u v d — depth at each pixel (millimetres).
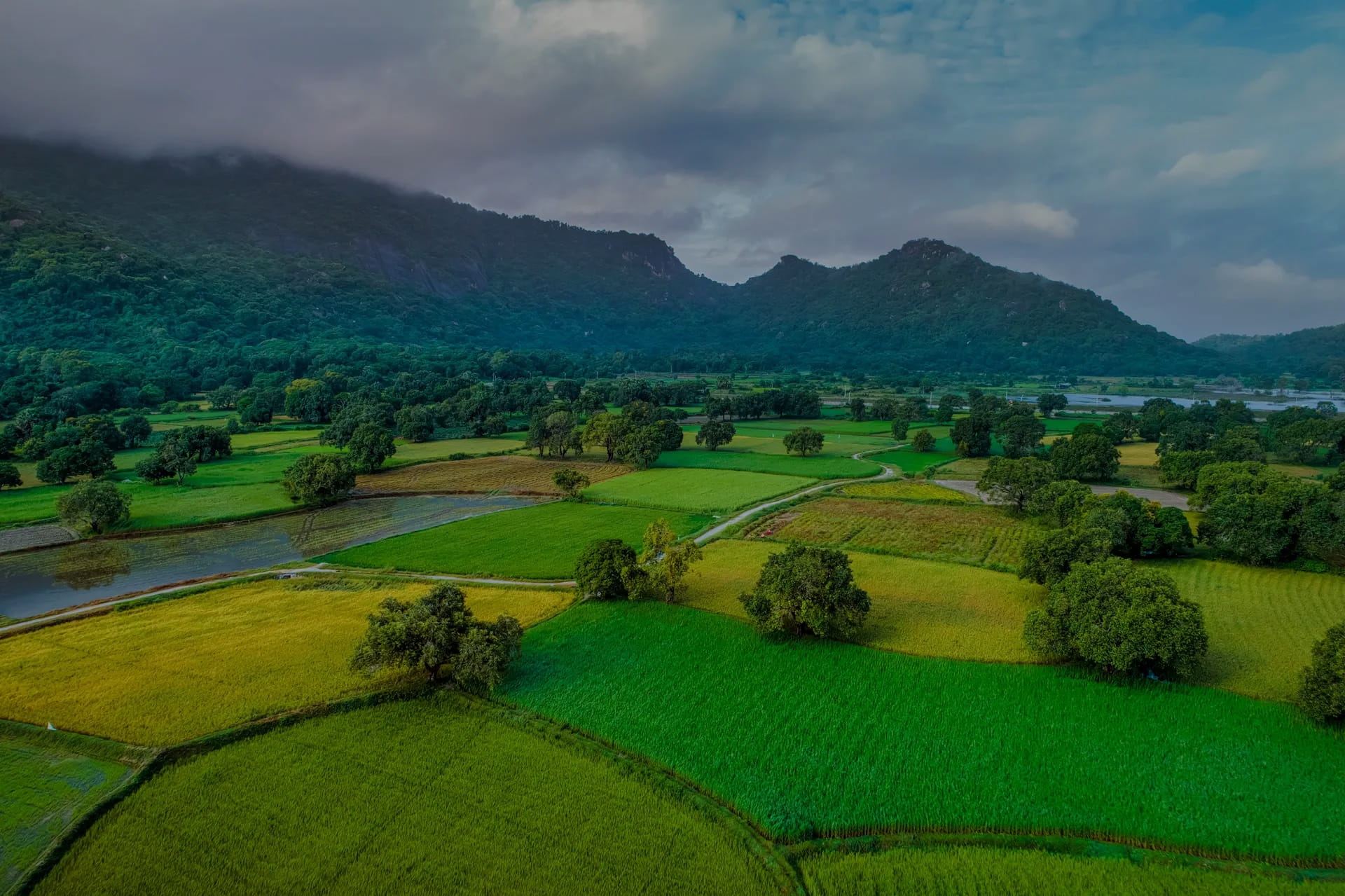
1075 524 81750
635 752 43812
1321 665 45219
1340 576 74125
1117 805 38594
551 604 69375
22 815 38688
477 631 51438
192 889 33281
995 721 47094
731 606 68500
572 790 40188
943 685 52000
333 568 83062
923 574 78062
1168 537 79875
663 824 37500
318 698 49844
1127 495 84875
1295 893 32688
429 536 96750
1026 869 34281
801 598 58406
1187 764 42094
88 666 55625
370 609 68750
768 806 38594
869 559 84438
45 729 45688
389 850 35656
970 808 38469
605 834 36750
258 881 33750
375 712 48375
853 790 40156
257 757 43469
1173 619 49406
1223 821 37219
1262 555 76688
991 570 80062
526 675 53969
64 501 93312
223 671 54312
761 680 53000
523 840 36281
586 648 58781
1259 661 55156
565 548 90500
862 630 62375
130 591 75562
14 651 58750
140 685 52094
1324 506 75125
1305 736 44625
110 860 35156
